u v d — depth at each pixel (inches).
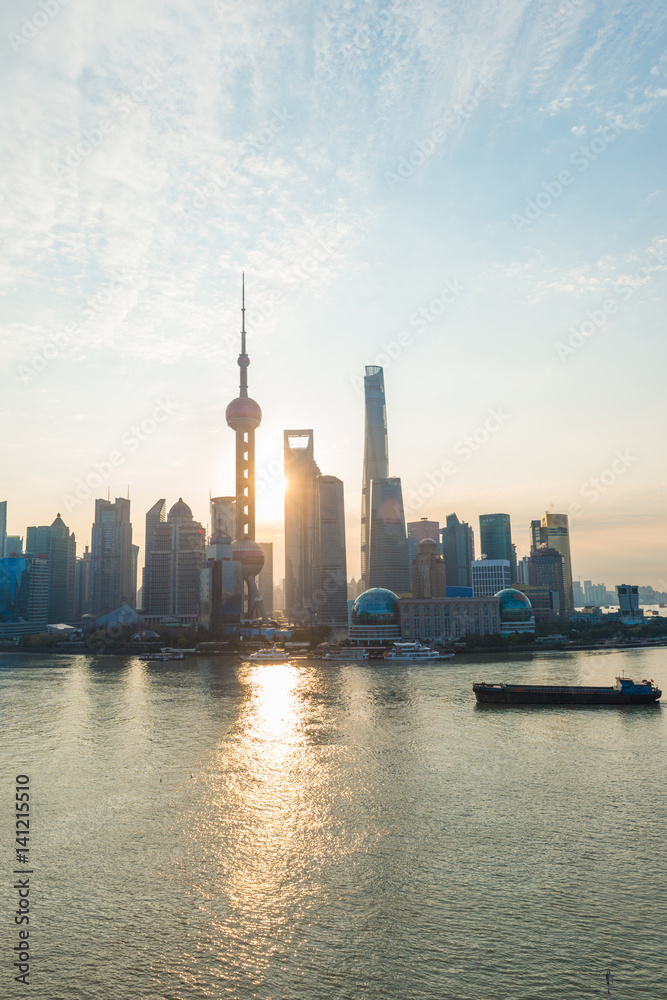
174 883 3528.5
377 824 4291.3
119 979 2721.5
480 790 4958.2
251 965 2802.7
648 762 5723.4
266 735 6948.8
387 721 7637.8
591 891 3353.8
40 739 6943.9
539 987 2620.6
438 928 3046.3
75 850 3951.8
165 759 6003.9
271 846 3976.4
